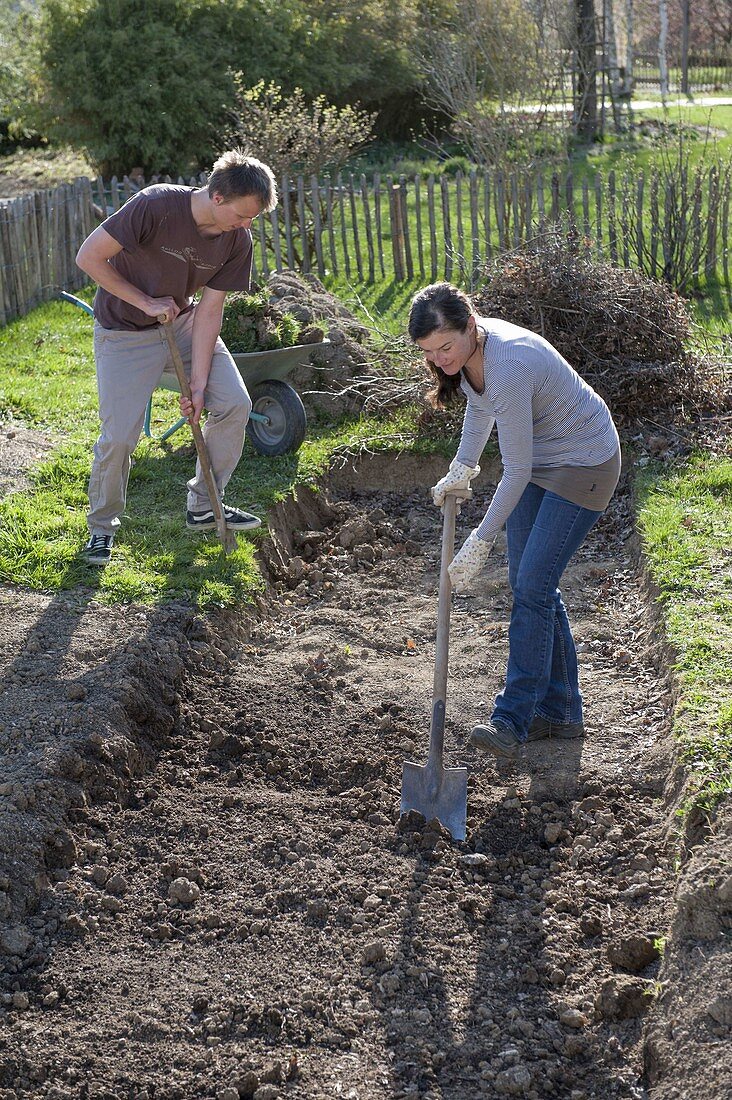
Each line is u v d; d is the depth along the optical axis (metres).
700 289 11.28
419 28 21.88
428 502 6.94
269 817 4.02
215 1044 3.10
